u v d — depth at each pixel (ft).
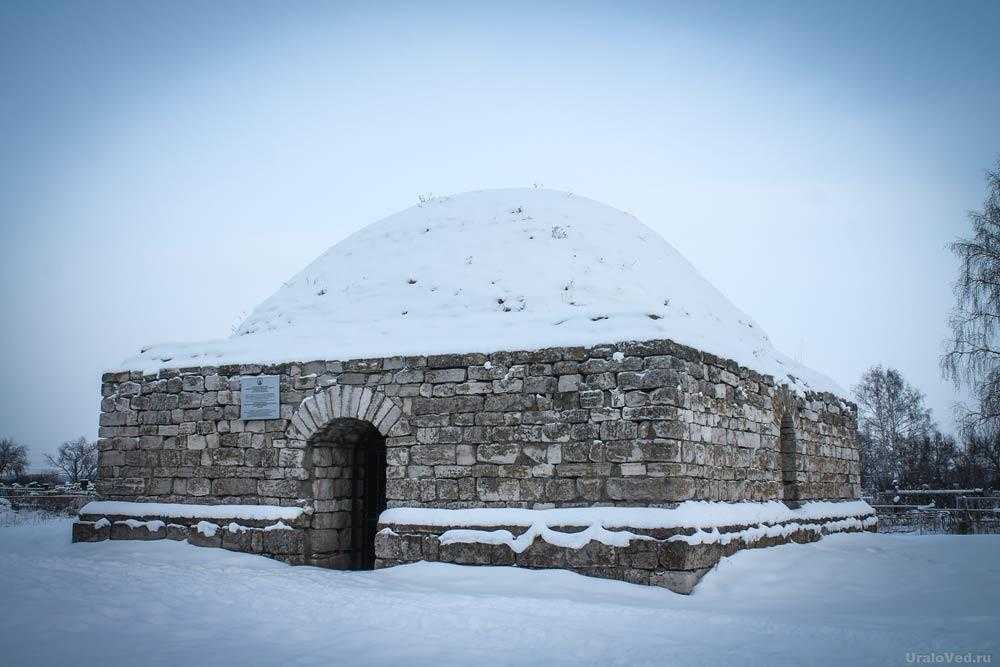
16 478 234.58
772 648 31.81
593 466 48.49
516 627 34.50
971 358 89.86
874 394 176.24
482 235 66.64
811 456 68.54
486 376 52.19
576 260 62.85
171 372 61.82
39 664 27.91
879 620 37.73
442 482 52.19
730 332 66.64
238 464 58.59
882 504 109.91
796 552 53.98
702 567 46.01
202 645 30.99
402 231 71.15
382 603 39.17
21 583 39.50
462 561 49.83
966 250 92.17
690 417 49.29
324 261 73.15
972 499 102.47
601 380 49.16
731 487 53.93
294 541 55.62
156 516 59.93
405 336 56.54
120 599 37.81
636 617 37.22
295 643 31.73
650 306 53.88
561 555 47.47
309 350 58.18
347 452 60.08
